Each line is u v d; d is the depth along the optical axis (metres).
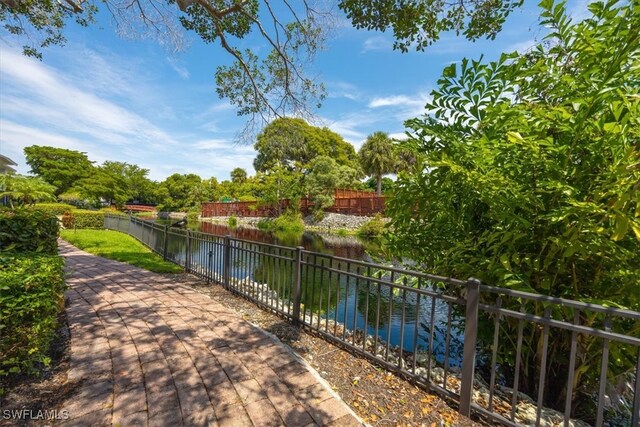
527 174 2.08
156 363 2.26
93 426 1.59
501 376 2.80
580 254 1.88
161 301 3.75
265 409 1.80
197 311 3.45
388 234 3.09
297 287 3.25
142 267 5.79
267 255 3.80
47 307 2.02
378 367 2.45
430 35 4.17
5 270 2.08
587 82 1.78
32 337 1.90
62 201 26.11
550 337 2.29
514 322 2.39
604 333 1.43
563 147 1.82
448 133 2.45
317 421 1.72
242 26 5.66
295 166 27.70
